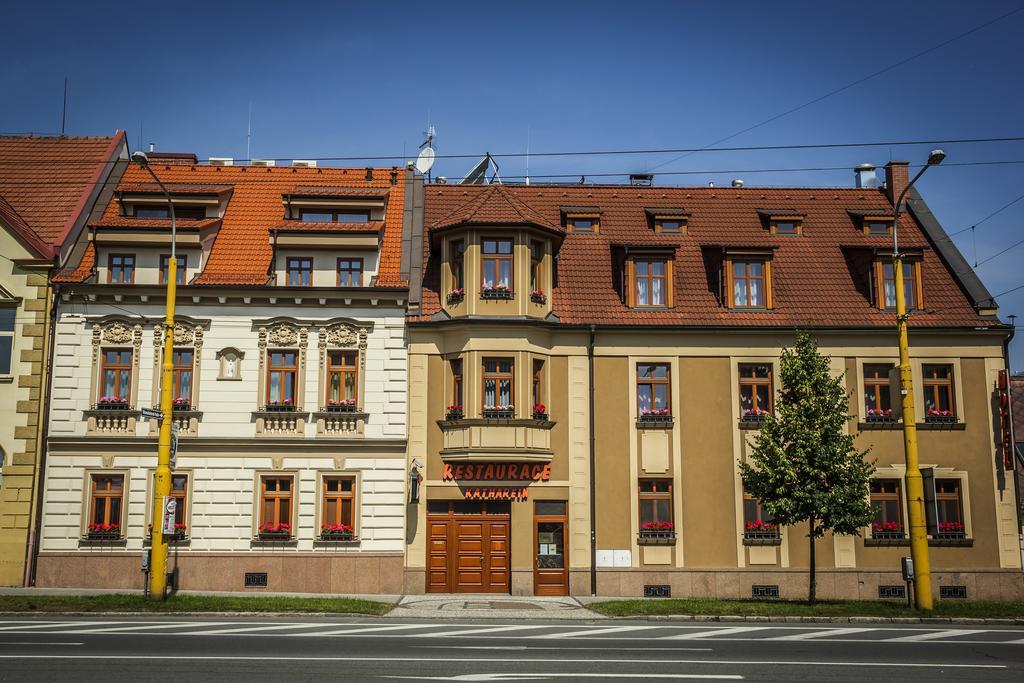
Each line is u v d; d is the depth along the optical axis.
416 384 28.02
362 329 27.97
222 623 18.92
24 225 27.86
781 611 21.81
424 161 33.91
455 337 28.06
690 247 31.11
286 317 27.80
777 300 29.69
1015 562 28.02
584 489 27.86
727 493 28.12
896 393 24.22
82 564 26.52
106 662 13.76
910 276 29.98
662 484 28.30
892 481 28.52
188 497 27.00
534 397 28.20
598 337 28.72
